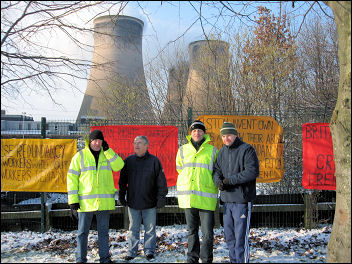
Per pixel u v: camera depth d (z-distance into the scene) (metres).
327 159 5.66
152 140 5.90
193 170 4.05
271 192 6.87
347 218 3.44
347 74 3.46
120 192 4.44
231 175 3.86
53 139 5.81
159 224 5.98
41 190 5.77
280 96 10.79
